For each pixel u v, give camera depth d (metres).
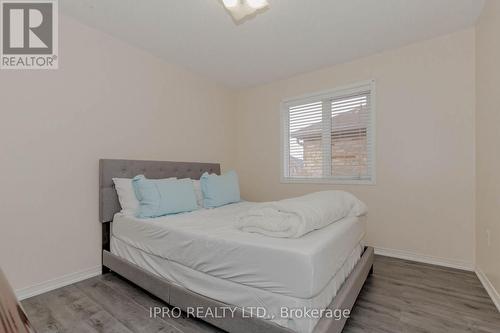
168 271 1.69
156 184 2.24
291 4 1.95
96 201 2.27
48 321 1.54
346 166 3.02
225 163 3.79
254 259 1.24
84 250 2.17
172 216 2.16
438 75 2.43
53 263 1.98
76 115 2.14
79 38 2.16
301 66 3.09
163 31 2.33
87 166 2.21
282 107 3.51
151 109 2.77
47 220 1.96
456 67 2.34
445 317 1.55
